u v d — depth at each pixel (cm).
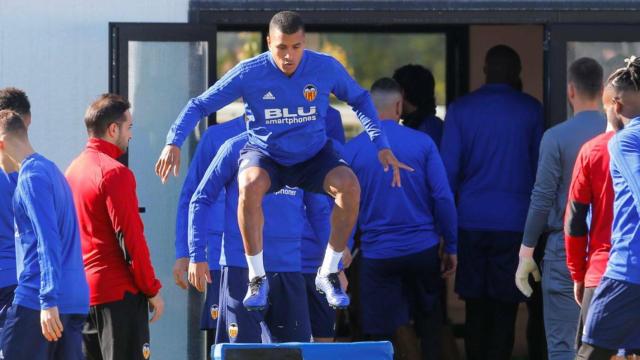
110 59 2434
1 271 2002
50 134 2469
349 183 1727
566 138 2202
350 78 1747
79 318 1942
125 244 2028
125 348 2069
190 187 2200
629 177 1811
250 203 1731
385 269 2450
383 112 2447
